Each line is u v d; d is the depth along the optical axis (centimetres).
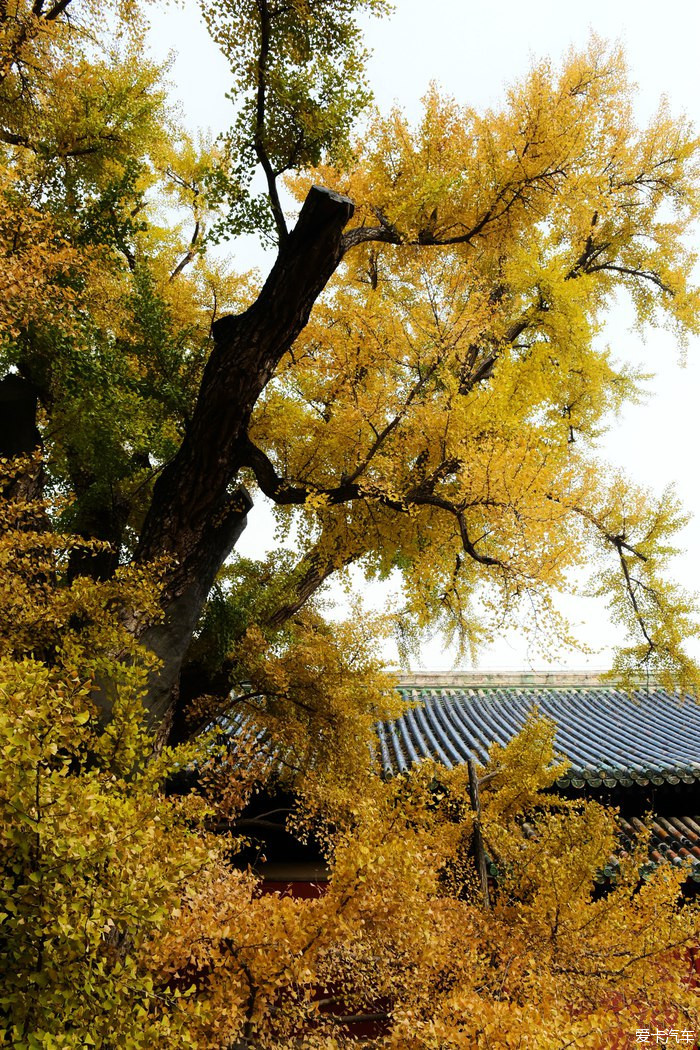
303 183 902
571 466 765
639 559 879
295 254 688
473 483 660
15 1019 255
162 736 728
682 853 803
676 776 820
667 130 1059
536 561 627
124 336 830
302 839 727
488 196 900
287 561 912
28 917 256
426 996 428
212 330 753
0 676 287
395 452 754
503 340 853
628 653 895
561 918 532
